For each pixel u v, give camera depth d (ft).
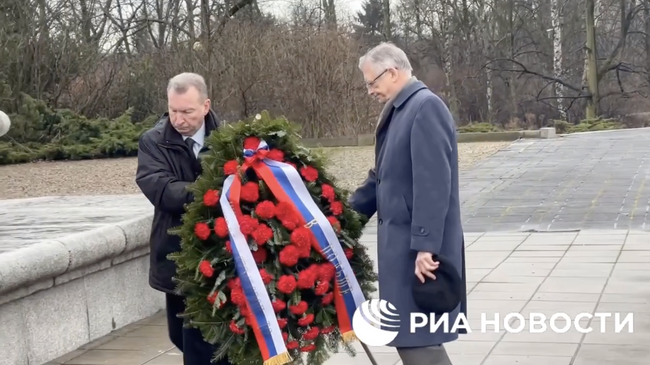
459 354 16.21
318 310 12.17
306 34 74.23
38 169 58.34
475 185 43.75
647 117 115.65
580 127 87.45
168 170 13.00
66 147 65.62
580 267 23.47
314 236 11.92
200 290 12.02
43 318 16.70
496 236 29.50
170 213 13.01
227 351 12.15
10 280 15.15
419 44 123.95
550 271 23.17
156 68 77.46
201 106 12.91
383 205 12.35
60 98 74.49
